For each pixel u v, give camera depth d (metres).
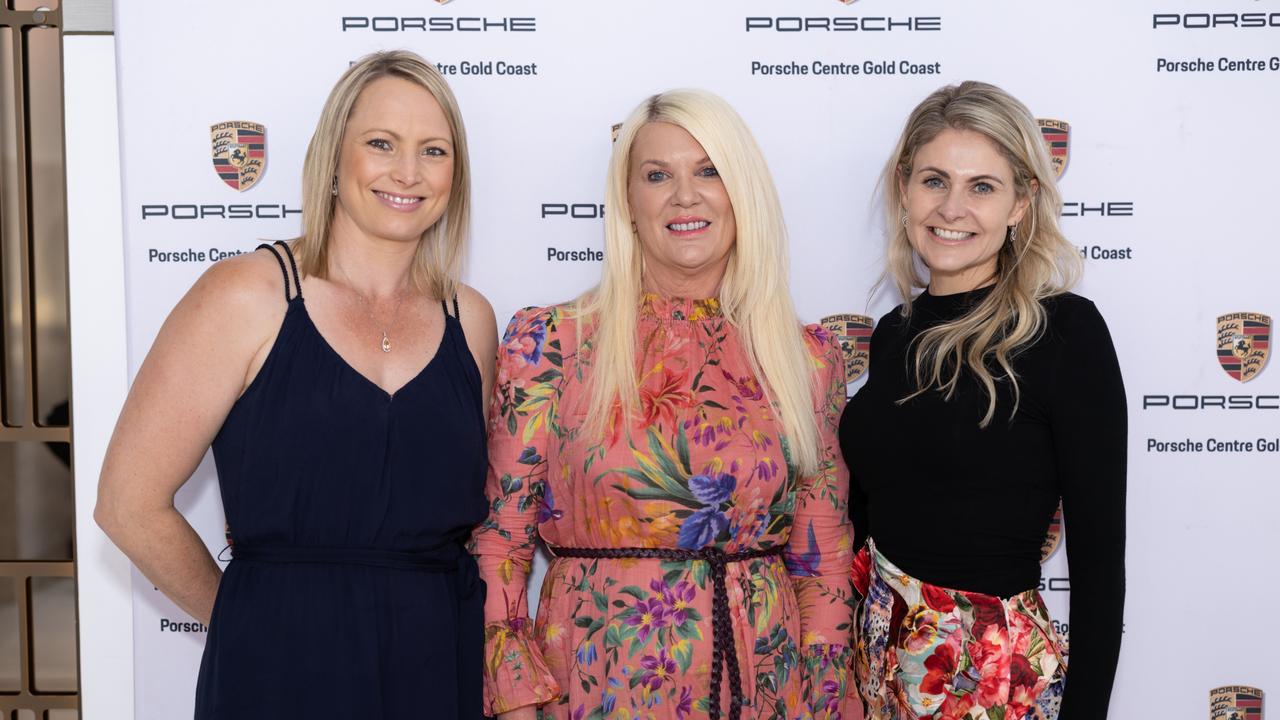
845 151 1.99
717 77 1.97
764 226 1.57
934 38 1.97
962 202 1.56
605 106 1.97
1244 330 1.99
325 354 1.38
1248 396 2.00
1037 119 1.98
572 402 1.54
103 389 1.97
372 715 1.35
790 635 1.55
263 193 1.95
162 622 1.99
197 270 1.96
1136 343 2.01
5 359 2.21
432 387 1.45
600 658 1.47
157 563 1.40
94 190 1.95
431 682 1.41
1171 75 1.96
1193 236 1.99
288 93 1.94
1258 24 1.96
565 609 1.53
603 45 1.96
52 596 2.44
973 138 1.55
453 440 1.44
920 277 1.98
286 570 1.36
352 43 1.94
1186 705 2.03
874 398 1.65
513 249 2.00
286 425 1.34
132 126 1.92
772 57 1.97
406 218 1.45
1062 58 1.97
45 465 2.40
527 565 1.57
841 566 1.64
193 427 1.34
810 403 1.59
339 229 1.49
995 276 1.66
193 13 1.91
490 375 1.65
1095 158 1.98
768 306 1.59
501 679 1.47
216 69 1.92
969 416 1.52
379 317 1.47
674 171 1.54
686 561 1.49
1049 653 1.49
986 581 1.49
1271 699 2.02
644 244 1.60
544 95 1.97
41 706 2.21
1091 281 2.00
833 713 1.57
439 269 1.58
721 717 1.45
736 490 1.49
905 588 1.55
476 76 1.96
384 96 1.44
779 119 1.98
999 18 1.96
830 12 1.97
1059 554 2.05
